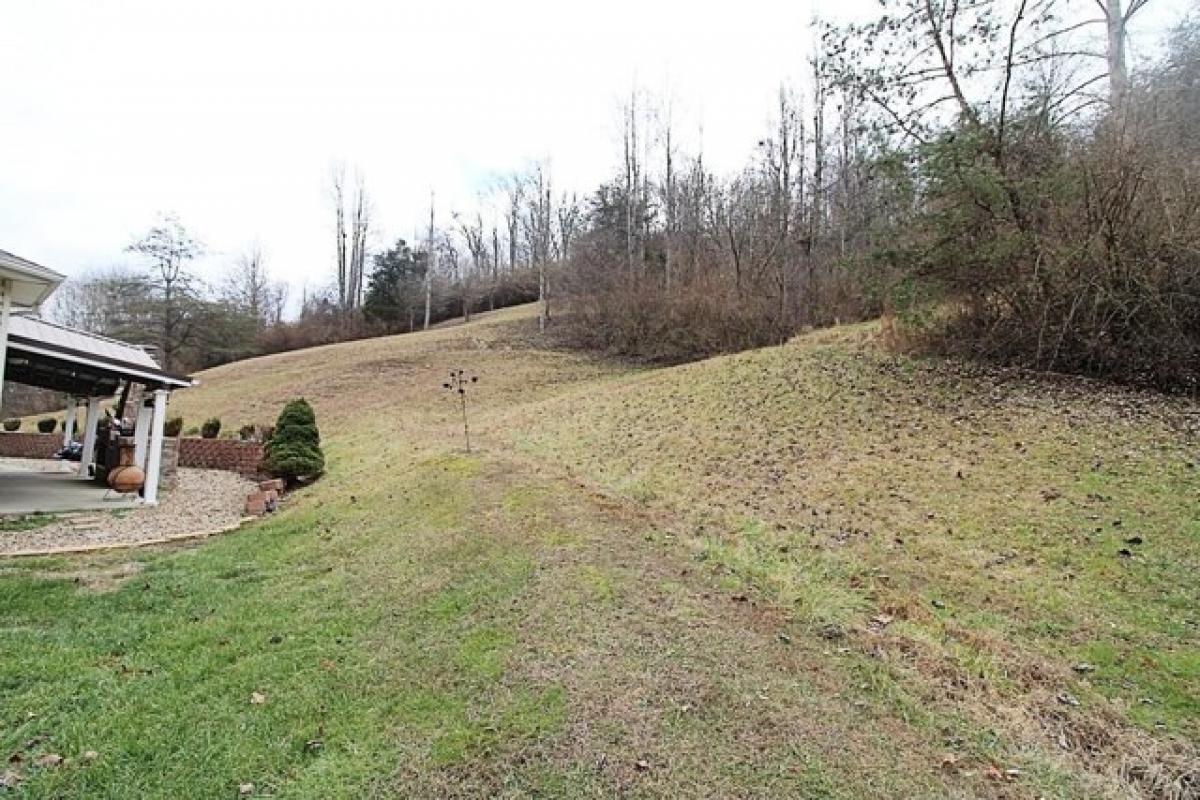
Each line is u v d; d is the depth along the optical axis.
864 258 11.86
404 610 4.74
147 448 10.91
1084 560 5.46
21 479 12.16
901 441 8.68
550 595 4.77
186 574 5.93
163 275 31.72
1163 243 8.96
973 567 5.50
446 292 39.19
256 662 3.99
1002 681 3.88
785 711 3.36
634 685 3.57
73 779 2.88
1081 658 4.20
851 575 5.45
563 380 20.88
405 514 7.42
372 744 3.13
